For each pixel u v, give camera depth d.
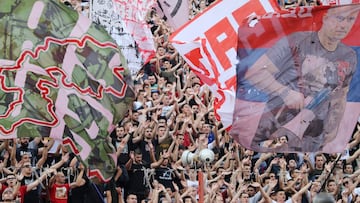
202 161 29.09
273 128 25.50
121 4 38.06
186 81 44.81
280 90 25.41
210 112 41.34
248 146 25.64
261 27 25.23
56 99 23.91
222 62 29.11
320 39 25.27
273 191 36.75
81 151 24.09
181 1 37.28
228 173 37.16
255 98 25.42
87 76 23.97
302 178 37.72
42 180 30.94
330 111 25.44
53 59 23.88
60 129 23.97
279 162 37.84
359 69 25.28
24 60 23.77
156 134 38.19
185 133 39.84
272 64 25.36
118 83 24.11
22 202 30.53
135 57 39.34
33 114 23.81
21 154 33.28
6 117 23.69
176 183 36.38
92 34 24.00
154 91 45.88
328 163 38.59
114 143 35.91
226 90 28.70
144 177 35.47
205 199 34.59
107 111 24.11
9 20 23.73
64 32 23.91
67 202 31.83
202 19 29.30
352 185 38.12
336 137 25.48
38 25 23.84
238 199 35.12
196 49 29.36
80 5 47.28
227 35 29.30
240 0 29.27
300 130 25.48
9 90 23.70
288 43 25.27
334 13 25.09
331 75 25.36
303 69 25.34
